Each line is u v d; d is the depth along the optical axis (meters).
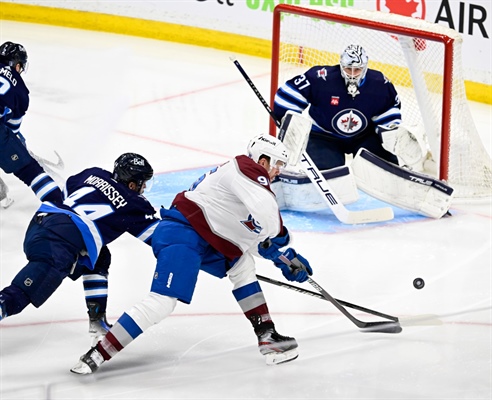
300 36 20.55
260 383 10.11
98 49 23.61
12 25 24.56
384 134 15.62
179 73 22.58
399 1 21.53
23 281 10.34
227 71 22.94
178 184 16.62
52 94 20.70
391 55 20.12
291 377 10.25
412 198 15.68
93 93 20.95
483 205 16.39
